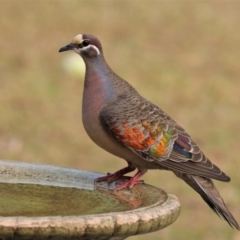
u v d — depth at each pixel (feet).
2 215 20.25
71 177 24.27
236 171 48.62
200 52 77.36
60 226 17.66
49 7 88.48
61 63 71.00
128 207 21.70
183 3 93.50
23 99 61.93
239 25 86.89
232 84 68.08
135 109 25.63
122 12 88.79
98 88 26.03
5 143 52.65
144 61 73.87
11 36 78.59
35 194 22.68
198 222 40.75
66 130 55.42
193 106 61.93
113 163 49.65
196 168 25.11
